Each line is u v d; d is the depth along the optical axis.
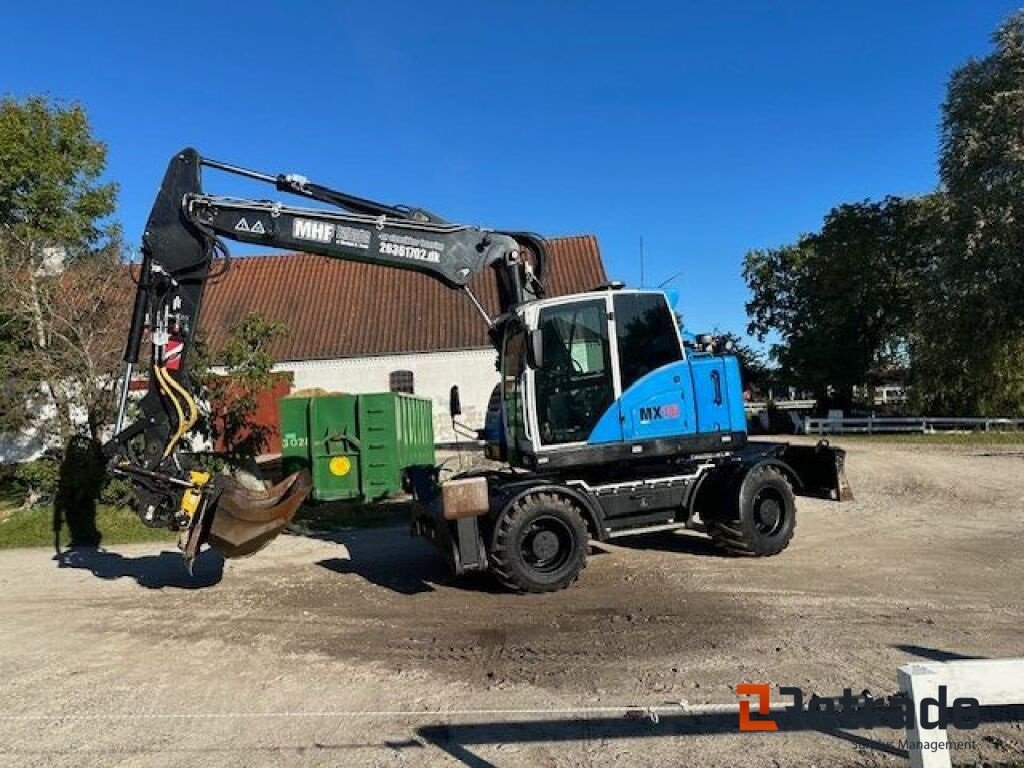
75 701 5.63
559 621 7.12
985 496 13.74
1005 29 29.03
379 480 15.54
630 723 4.89
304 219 8.44
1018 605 7.08
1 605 8.55
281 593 8.65
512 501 7.98
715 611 7.20
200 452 13.64
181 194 7.99
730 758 4.38
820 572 8.53
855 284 39.38
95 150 16.50
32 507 13.66
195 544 7.50
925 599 7.36
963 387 31.45
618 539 10.61
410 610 7.73
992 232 27.61
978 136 28.58
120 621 7.73
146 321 8.08
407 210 8.98
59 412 13.52
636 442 8.88
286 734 4.94
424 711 5.21
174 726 5.12
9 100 16.11
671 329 9.14
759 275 45.50
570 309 8.81
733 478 9.17
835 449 11.44
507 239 9.25
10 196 15.71
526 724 4.94
